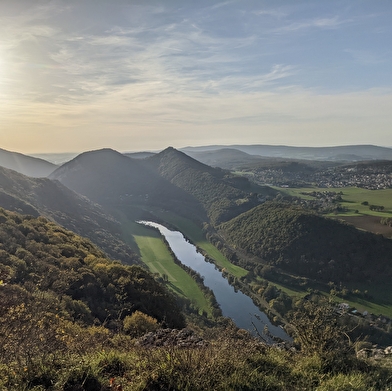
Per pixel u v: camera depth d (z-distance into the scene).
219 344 4.42
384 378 3.69
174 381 3.27
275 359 4.09
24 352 3.76
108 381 3.45
